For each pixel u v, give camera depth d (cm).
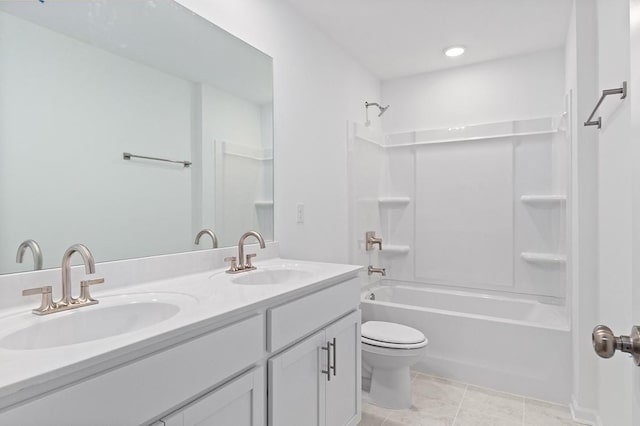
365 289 308
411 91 337
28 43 110
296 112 224
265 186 200
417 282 334
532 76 288
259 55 196
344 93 281
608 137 162
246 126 188
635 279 62
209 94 169
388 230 347
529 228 289
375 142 326
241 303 110
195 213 161
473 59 301
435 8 221
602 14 177
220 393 100
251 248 189
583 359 194
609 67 163
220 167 173
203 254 163
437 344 251
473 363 239
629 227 132
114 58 133
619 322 146
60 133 117
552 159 281
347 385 166
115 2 133
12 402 62
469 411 207
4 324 92
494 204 302
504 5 218
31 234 110
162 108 149
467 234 313
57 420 66
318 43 247
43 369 65
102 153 128
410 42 268
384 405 212
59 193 117
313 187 240
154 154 145
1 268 104
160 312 113
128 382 77
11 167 106
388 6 219
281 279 175
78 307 106
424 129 331
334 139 266
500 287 300
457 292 312
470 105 312
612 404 158
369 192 316
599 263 184
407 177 339
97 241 126
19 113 108
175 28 154
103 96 129
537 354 222
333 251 262
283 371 125
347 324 165
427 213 330
